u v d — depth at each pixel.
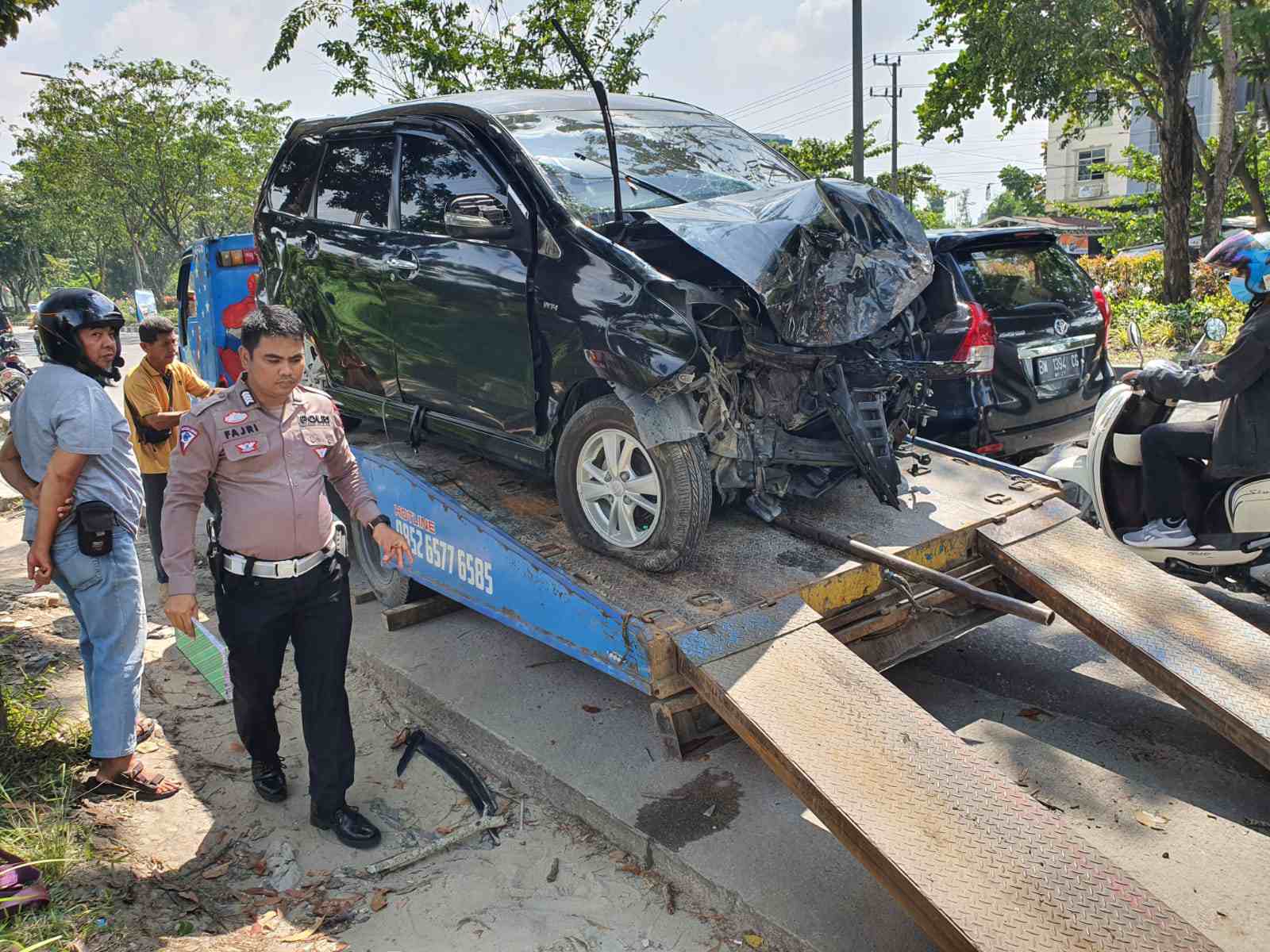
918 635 3.93
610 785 3.58
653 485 3.57
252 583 3.25
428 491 4.52
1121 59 18.47
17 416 3.54
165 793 3.71
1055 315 6.37
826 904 2.91
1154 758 3.69
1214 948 2.20
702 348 3.49
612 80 14.02
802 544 3.91
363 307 4.91
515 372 4.11
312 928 2.98
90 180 41.97
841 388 3.72
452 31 13.88
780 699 2.95
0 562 6.72
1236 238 4.16
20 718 3.97
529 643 4.85
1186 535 4.54
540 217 3.95
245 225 47.66
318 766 3.42
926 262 3.85
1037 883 2.38
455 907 3.07
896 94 38.56
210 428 3.14
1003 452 6.17
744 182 4.68
